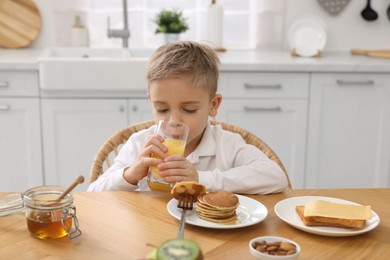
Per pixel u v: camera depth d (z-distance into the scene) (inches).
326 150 101.9
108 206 40.8
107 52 113.9
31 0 114.4
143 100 96.0
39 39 117.8
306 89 98.0
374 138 101.8
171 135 44.6
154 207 40.8
